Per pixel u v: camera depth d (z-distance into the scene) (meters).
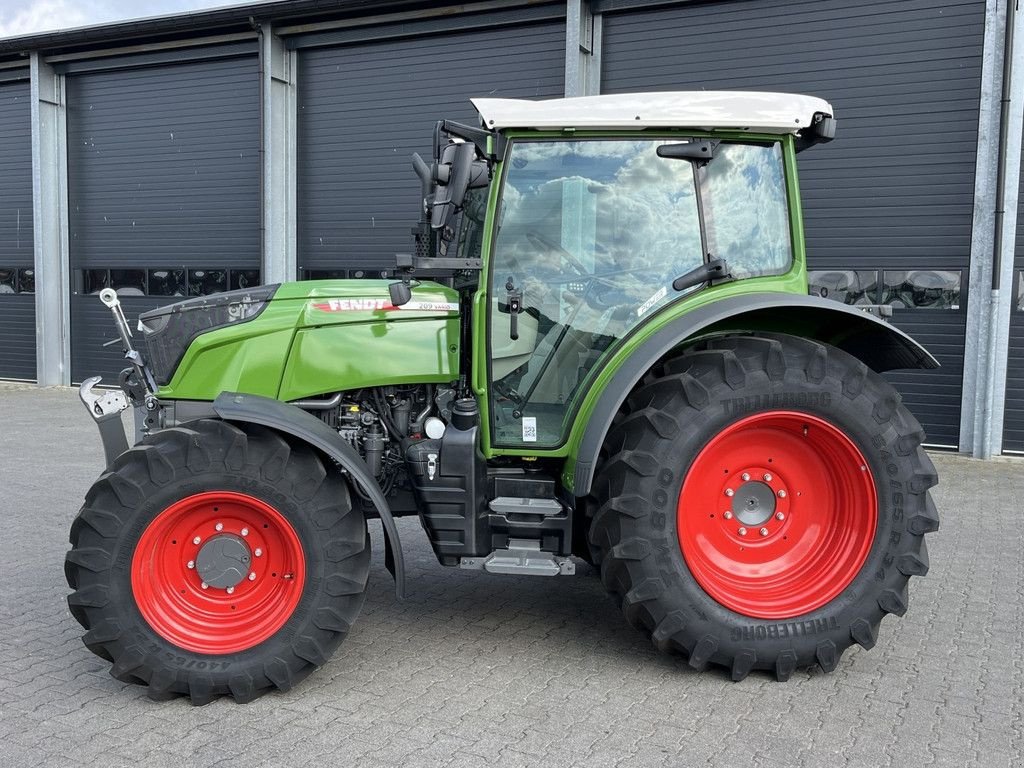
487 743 2.83
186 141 12.83
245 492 3.11
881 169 8.95
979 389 8.52
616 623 3.98
